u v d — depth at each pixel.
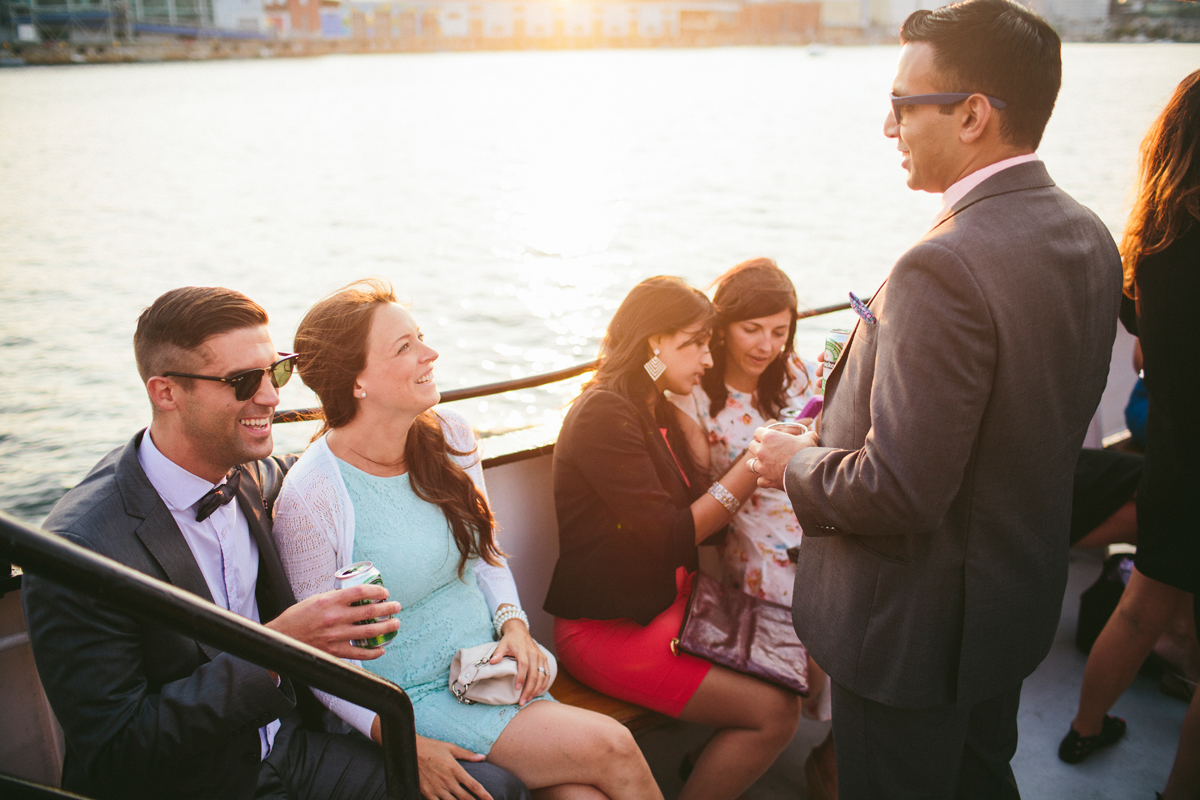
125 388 18.50
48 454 15.18
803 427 1.69
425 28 166.25
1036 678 2.53
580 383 2.44
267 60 152.12
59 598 1.25
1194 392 1.73
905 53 1.32
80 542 1.29
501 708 1.67
